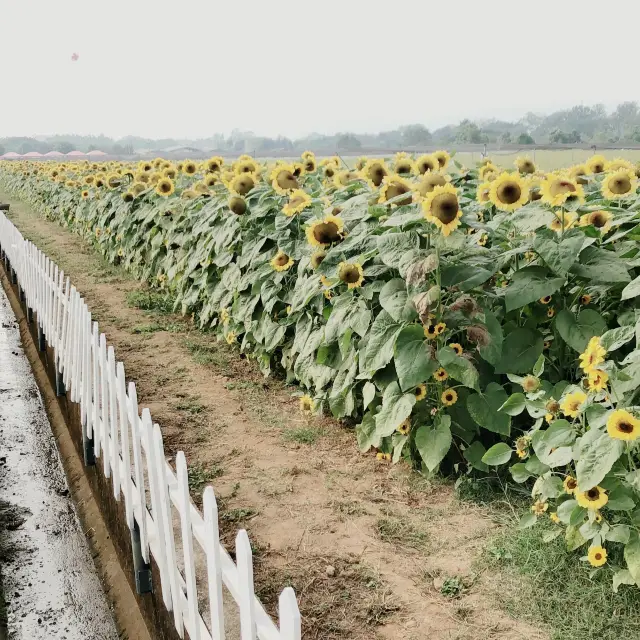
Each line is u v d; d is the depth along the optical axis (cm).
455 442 449
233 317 713
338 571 361
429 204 402
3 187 3591
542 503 367
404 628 317
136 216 1094
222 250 741
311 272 581
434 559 367
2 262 1400
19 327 1044
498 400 425
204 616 342
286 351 638
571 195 421
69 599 448
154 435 316
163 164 1158
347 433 531
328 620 326
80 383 586
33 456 650
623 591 325
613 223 461
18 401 786
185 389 645
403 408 427
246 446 518
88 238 1533
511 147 1866
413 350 424
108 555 477
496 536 378
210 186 927
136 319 905
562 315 427
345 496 437
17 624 426
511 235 496
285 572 362
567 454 343
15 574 474
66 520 542
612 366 325
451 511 412
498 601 329
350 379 495
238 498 441
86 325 538
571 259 411
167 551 321
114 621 422
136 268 1148
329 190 744
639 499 328
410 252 420
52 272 763
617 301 458
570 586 331
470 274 429
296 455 499
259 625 230
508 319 471
